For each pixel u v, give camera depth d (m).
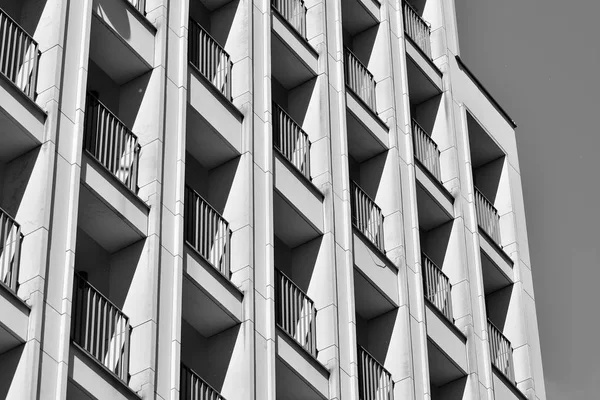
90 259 31.78
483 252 46.78
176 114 33.44
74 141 29.89
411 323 40.06
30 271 27.73
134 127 32.97
